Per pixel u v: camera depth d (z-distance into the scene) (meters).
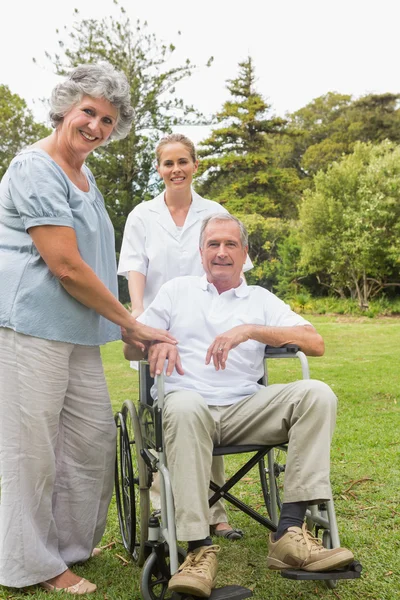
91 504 2.40
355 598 2.08
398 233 16.20
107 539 2.69
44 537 2.23
